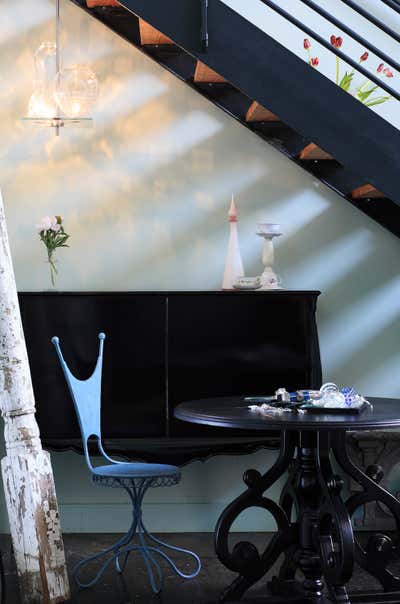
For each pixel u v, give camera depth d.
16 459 3.97
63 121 5.11
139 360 4.96
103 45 5.34
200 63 4.71
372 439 5.08
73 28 5.33
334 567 3.55
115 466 4.18
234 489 5.35
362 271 5.43
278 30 5.52
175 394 4.96
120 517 5.31
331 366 5.42
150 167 5.38
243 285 5.12
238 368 4.98
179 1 4.18
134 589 4.13
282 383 4.99
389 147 4.24
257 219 5.41
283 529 3.86
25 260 5.34
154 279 5.38
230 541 5.08
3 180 5.34
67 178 5.36
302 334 5.01
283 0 5.51
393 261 5.44
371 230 5.43
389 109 5.55
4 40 5.32
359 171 4.23
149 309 4.98
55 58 5.08
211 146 5.40
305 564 3.86
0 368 4.01
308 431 3.86
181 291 5.00
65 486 5.30
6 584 4.26
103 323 4.96
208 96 5.34
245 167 5.40
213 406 3.88
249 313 5.00
